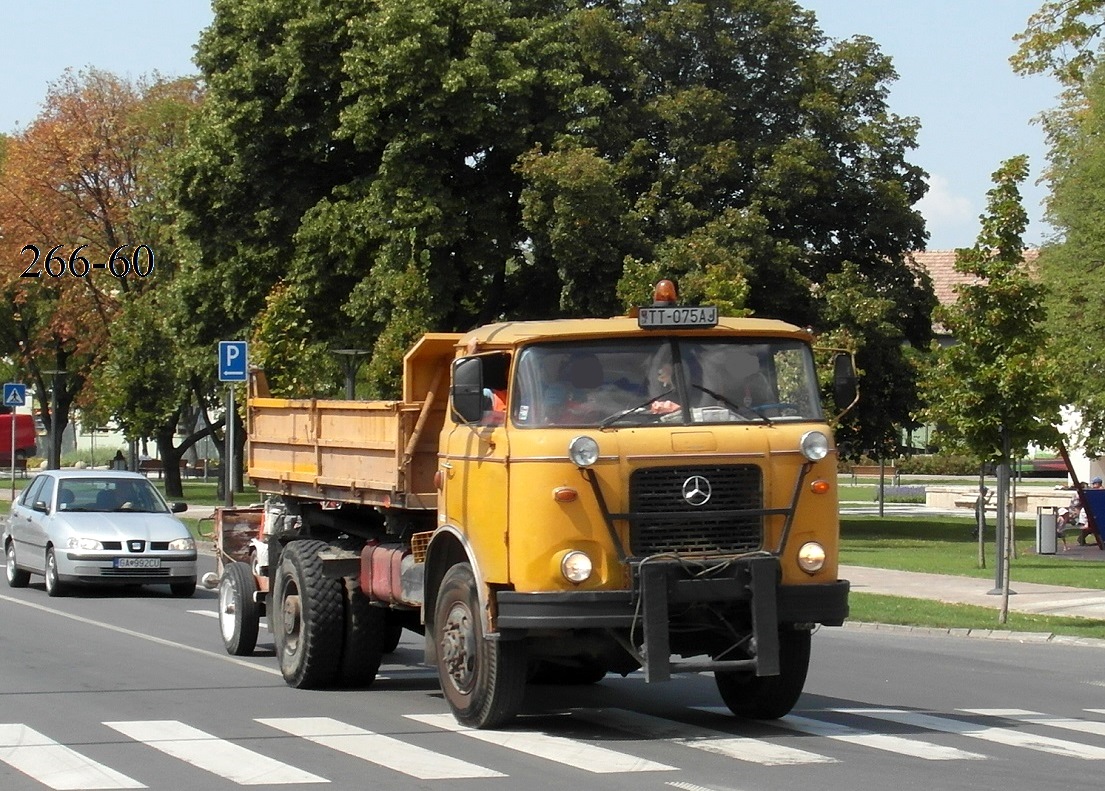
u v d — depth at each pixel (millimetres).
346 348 36719
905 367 40750
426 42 35375
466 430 11766
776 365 11633
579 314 37062
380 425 13148
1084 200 38125
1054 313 36906
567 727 11883
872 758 10523
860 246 42094
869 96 41750
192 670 15461
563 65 37938
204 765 10188
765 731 11750
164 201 43062
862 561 31078
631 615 10695
